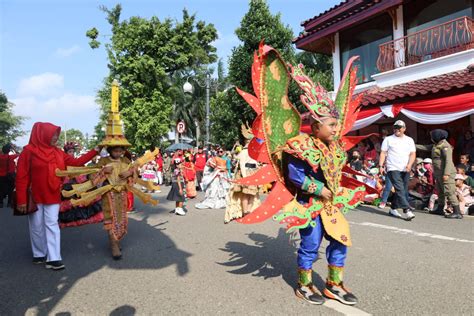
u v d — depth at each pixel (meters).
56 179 4.55
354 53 14.76
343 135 3.59
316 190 3.07
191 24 24.98
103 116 31.27
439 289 3.51
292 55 18.16
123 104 24.41
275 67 3.28
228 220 7.07
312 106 3.07
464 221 6.80
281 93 3.31
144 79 24.02
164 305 3.34
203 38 25.53
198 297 3.49
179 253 5.05
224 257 4.78
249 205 7.26
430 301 3.25
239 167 7.09
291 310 3.13
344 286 3.44
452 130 11.07
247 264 4.45
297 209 3.10
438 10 11.84
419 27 12.36
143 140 24.14
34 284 4.00
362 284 3.68
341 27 14.22
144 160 5.28
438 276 3.86
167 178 18.06
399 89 10.57
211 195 9.60
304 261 3.31
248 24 18.06
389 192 8.34
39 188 4.47
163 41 24.55
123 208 5.12
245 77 18.11
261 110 3.21
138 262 4.71
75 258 5.00
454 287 3.55
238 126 18.92
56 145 4.83
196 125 39.22
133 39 23.86
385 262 4.35
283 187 3.31
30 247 5.78
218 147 17.64
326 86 21.03
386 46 13.13
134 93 24.34
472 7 10.98
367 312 3.06
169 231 6.56
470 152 9.66
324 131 3.08
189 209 9.36
